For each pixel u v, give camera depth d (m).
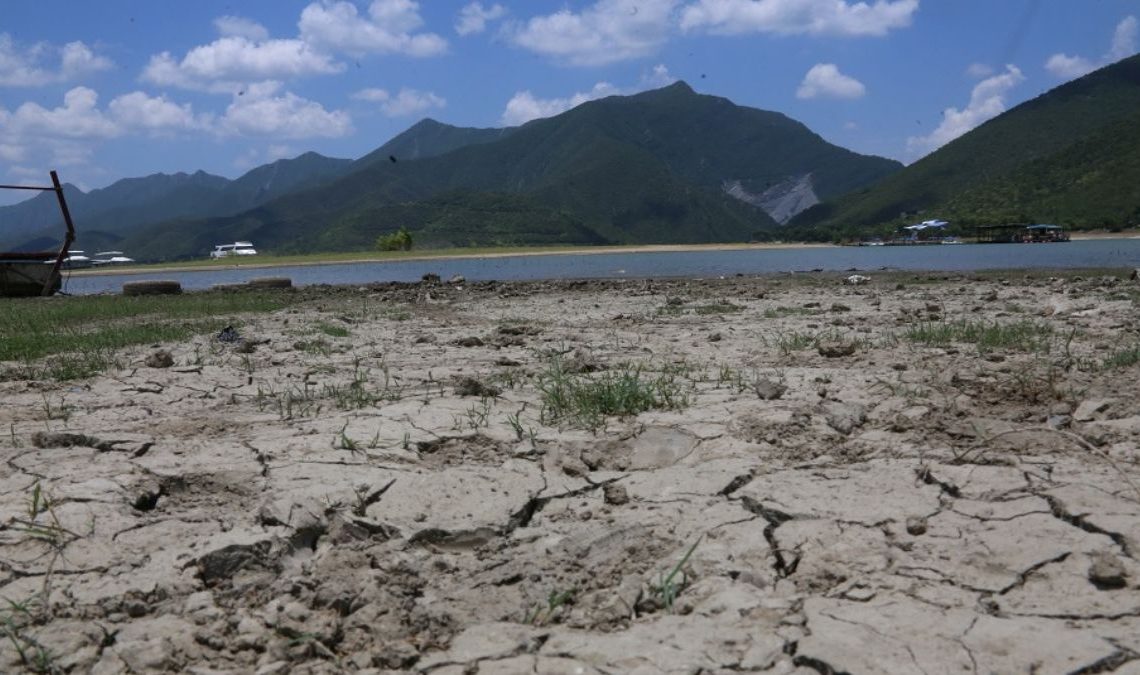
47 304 22.94
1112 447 5.18
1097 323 11.29
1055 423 5.72
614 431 6.07
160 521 4.49
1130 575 3.51
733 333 11.77
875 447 5.45
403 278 41.38
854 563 3.78
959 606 3.35
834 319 13.27
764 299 18.22
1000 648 3.02
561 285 25.28
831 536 4.06
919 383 7.25
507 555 4.12
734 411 6.44
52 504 4.68
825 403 6.50
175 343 11.95
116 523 4.44
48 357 10.76
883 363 8.46
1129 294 15.68
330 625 3.38
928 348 9.53
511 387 7.75
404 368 9.16
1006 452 5.20
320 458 5.50
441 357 9.98
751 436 5.74
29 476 5.22
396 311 17.38
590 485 5.00
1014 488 4.52
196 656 3.26
